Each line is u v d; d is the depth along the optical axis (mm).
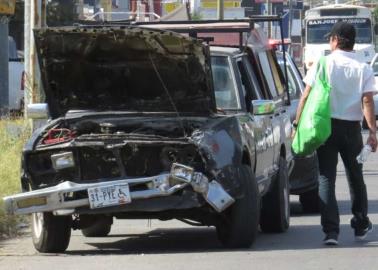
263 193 22312
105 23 24250
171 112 21578
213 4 130875
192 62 20250
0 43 52500
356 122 20312
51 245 20844
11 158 32594
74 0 90812
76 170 19844
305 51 87812
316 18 87938
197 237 23672
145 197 19234
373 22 88312
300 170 27281
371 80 20250
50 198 19391
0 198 25469
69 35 20375
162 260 19391
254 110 21328
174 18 60312
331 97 20094
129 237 23938
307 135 19984
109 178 19750
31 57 37906
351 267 18234
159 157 19516
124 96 21906
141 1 116000
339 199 31250
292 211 29484
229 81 21859
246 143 20406
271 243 21641
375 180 37031
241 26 23047
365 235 21453
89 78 21656
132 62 20828
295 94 31031
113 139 19594
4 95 52719
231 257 19469
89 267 18734
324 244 20875
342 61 20203
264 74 24250
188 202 19250
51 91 22062
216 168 19266
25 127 36938
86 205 19375
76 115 21938
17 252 21312
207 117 20969
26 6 38406
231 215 19922
